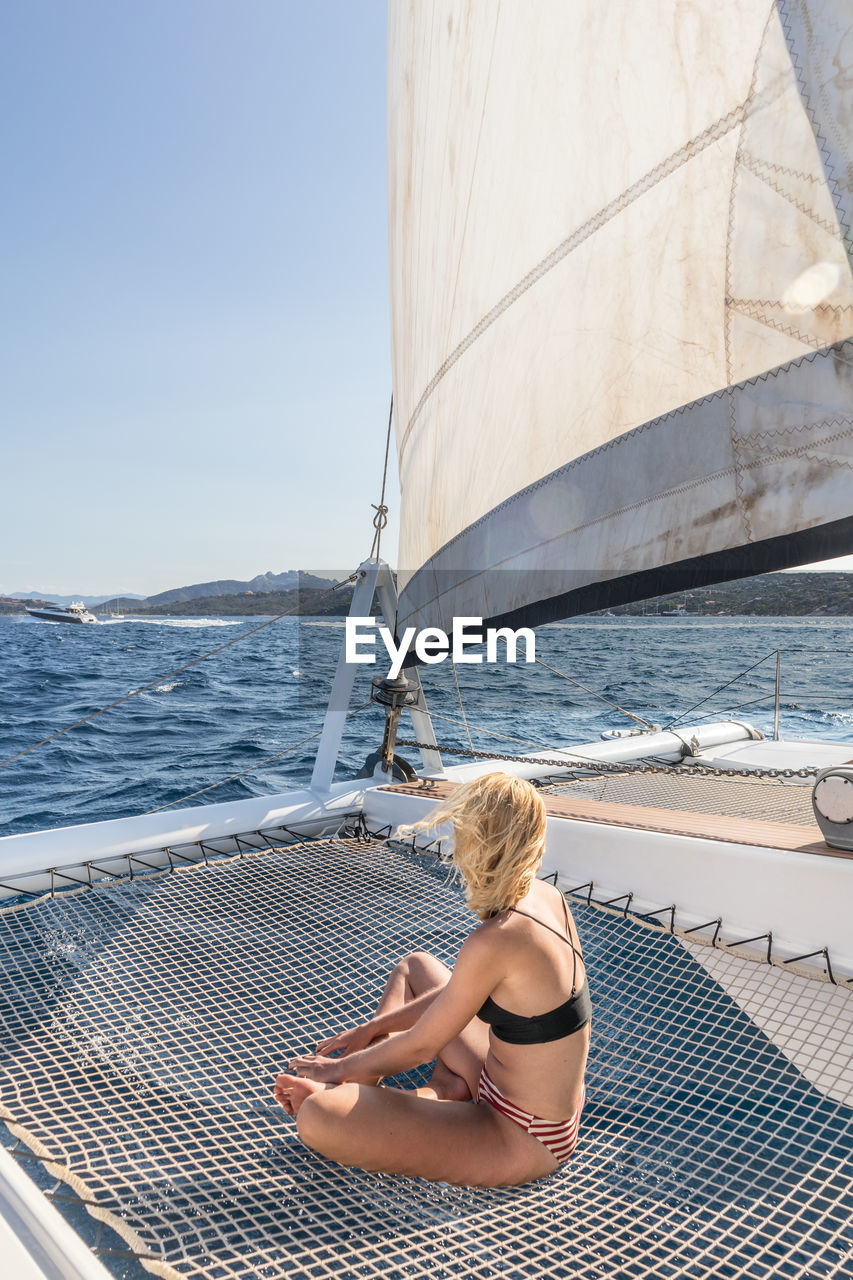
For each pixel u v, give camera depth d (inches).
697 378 60.4
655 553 64.4
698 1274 50.7
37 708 524.7
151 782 303.9
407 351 116.4
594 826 121.6
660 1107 72.2
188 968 99.0
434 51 98.1
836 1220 56.8
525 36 75.5
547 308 74.7
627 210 65.0
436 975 78.3
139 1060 79.0
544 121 73.6
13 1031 84.3
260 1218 54.7
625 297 65.8
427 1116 60.0
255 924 112.2
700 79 58.6
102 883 126.0
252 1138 66.5
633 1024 86.5
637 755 201.0
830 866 96.6
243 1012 89.0
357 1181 60.2
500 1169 60.1
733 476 58.0
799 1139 66.9
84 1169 60.2
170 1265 47.6
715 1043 82.1
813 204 52.4
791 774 125.2
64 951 103.3
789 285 54.1
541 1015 60.9
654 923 110.0
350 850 142.9
